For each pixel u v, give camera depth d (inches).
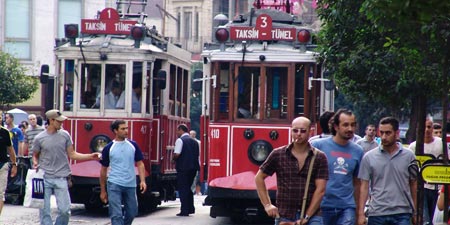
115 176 1268.5
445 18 982.4
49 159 1307.8
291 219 868.0
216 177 1510.8
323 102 1528.1
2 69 3324.3
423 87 1353.3
